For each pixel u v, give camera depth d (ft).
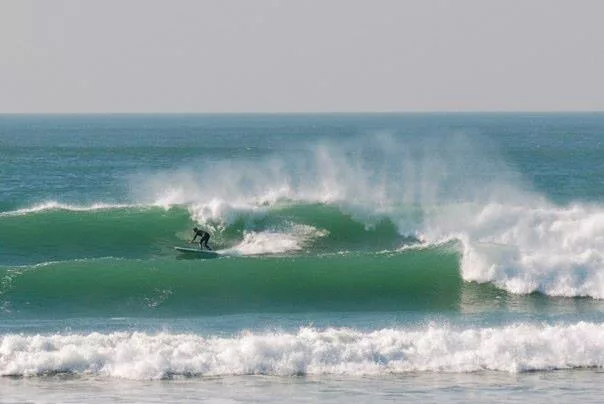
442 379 205.46
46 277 280.10
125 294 278.67
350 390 196.85
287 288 288.51
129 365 207.10
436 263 298.15
